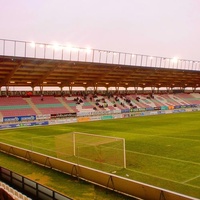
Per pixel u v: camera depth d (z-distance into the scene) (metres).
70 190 14.01
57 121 43.25
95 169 15.58
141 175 15.96
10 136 31.44
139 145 24.55
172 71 58.94
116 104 60.19
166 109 63.31
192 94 82.69
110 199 12.72
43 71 46.72
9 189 12.62
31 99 52.19
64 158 19.45
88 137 24.08
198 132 32.09
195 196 12.87
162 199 11.41
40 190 12.55
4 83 48.28
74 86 60.06
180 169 16.98
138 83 67.38
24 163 19.34
